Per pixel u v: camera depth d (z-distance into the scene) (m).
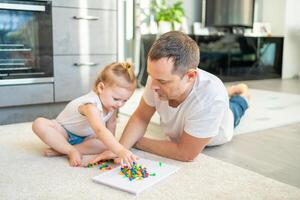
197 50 1.18
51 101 2.17
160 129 1.90
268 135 1.80
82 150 1.41
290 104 2.77
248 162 1.38
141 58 3.72
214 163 1.33
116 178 1.13
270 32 5.39
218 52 4.60
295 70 5.45
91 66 2.29
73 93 2.24
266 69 5.14
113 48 2.36
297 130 1.92
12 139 1.66
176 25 4.18
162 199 1.00
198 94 1.27
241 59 4.84
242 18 5.01
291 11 5.27
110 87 1.33
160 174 1.17
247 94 1.98
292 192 1.07
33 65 2.09
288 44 5.32
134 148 1.48
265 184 1.13
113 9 2.32
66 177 1.16
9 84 2.01
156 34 3.88
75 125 1.43
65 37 2.17
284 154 1.49
